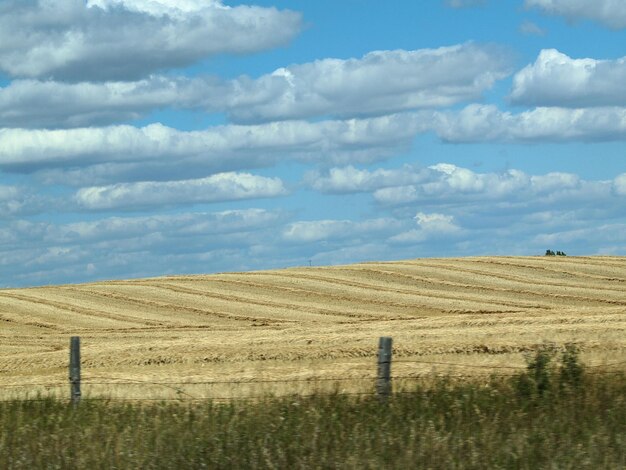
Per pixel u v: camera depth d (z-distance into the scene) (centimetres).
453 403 2072
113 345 5147
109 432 1903
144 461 1709
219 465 1681
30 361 4725
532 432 1805
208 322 7225
